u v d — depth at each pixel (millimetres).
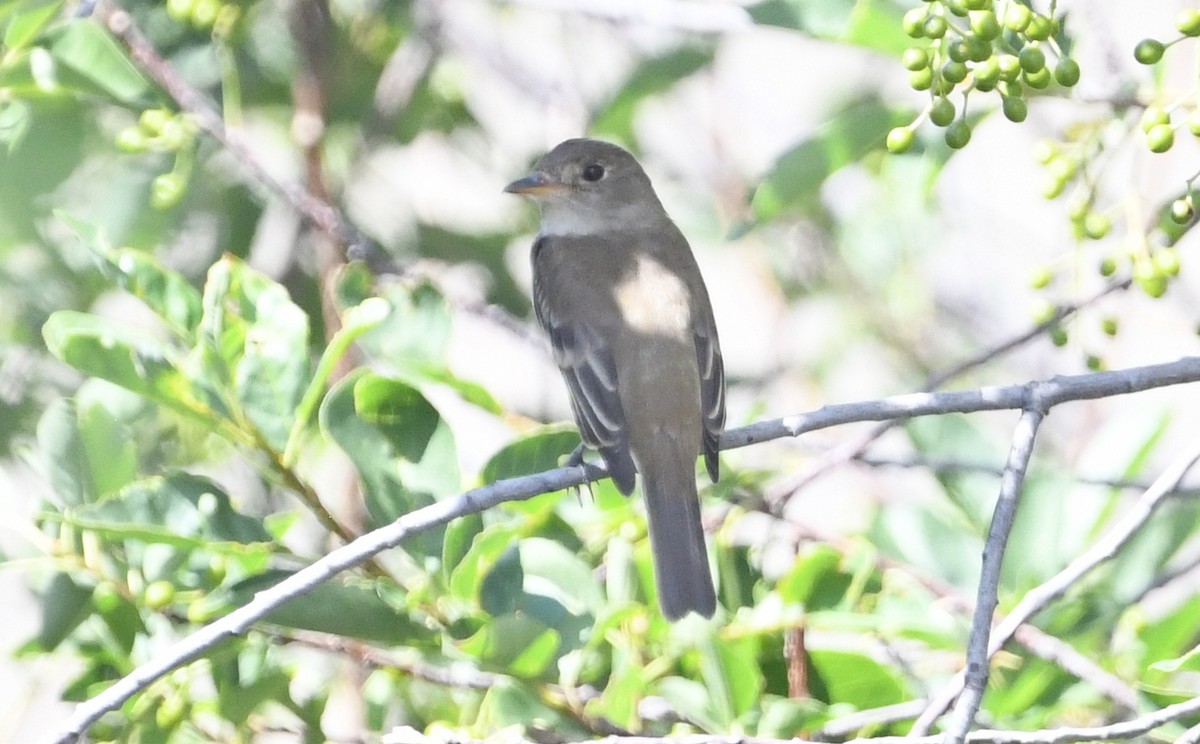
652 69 13477
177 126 12180
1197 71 9148
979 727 9938
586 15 14242
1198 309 14062
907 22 8984
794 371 15844
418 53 14891
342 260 13117
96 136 13438
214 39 13258
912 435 11773
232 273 9852
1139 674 10234
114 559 10242
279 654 10609
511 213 15734
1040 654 9875
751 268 16062
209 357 9570
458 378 10195
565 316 12062
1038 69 8859
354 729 11578
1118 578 11000
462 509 9188
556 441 10297
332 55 14367
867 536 11297
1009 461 8906
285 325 9766
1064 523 11195
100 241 9867
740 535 11734
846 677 10164
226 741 10320
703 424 11305
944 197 15391
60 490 10195
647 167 15969
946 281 15695
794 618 10039
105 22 12180
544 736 10461
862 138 10359
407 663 10047
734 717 9430
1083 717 10305
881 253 15422
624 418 11359
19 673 12406
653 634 10305
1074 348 13523
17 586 12477
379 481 9852
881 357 15906
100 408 10328
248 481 13883
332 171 14742
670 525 10789
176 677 10016
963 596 10734
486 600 9844
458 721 10906
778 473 12570
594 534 11430
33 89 11484
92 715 8328
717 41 13969
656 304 11992
